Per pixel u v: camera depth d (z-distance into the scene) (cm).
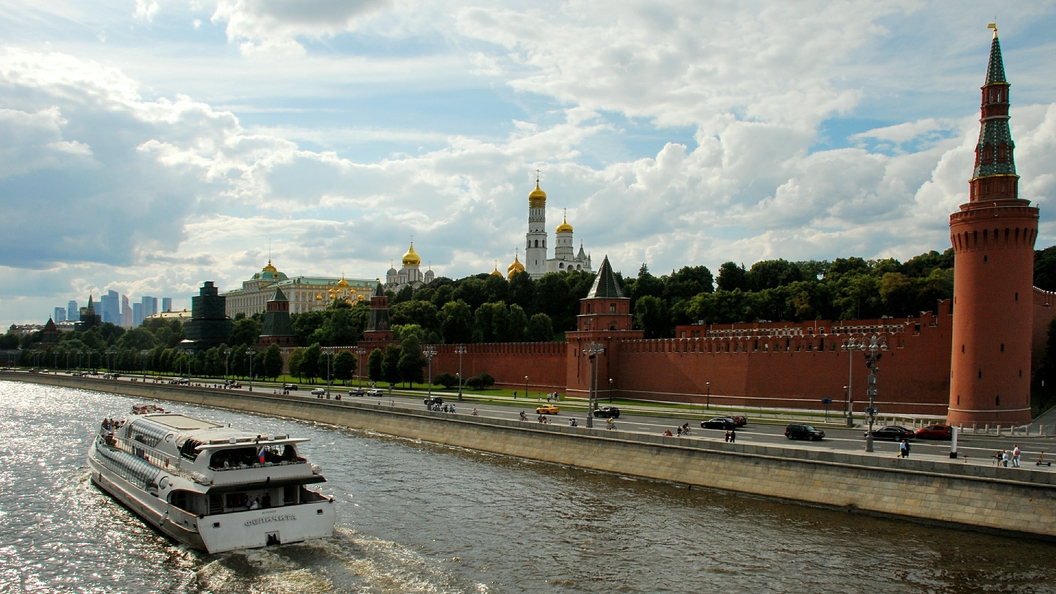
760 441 8169
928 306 15625
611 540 5797
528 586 4900
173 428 7044
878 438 8256
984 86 9375
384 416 12038
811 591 4784
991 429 8862
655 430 9269
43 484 8188
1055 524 5419
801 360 11800
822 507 6519
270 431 12031
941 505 5941
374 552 5541
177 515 5938
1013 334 9006
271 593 4828
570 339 15162
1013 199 8956
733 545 5641
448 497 7150
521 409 12350
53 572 5447
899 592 4744
